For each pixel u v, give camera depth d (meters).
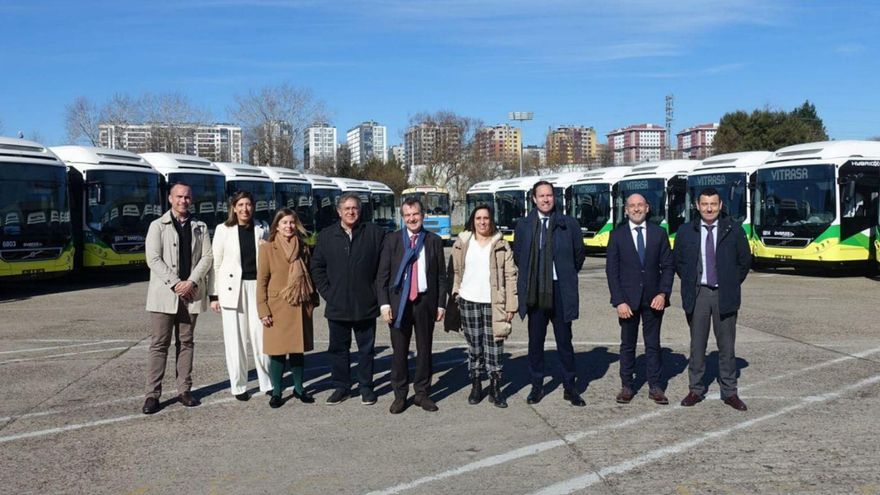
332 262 7.04
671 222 25.55
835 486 4.90
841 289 16.84
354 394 7.58
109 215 19.62
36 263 16.94
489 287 7.02
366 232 7.08
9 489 4.97
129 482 5.09
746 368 8.51
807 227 19.52
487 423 6.46
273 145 54.03
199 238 7.09
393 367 6.90
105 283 20.00
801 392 7.39
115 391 7.67
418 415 6.74
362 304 7.03
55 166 17.66
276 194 27.50
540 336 7.07
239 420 6.61
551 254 6.95
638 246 6.98
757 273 21.16
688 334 11.01
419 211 6.93
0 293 17.53
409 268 6.84
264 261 6.98
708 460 5.43
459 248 7.18
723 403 7.02
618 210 28.22
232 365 7.23
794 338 10.42
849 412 6.65
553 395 7.43
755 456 5.51
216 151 67.19
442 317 7.00
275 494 4.86
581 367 8.78
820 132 71.00
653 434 6.09
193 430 6.30
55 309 14.46
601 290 17.33
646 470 5.24
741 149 63.91
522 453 5.64
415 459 5.53
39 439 6.07
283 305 6.98
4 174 16.52
